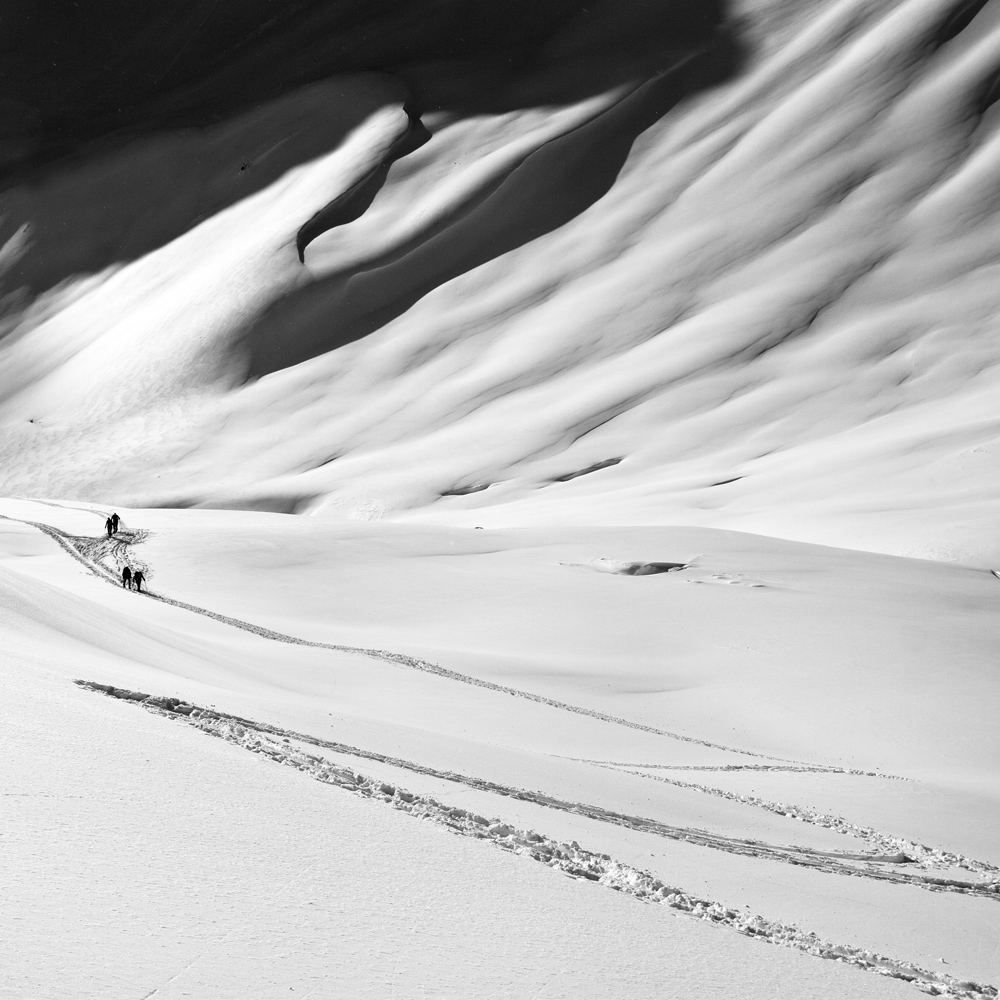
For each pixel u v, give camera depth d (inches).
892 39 6215.6
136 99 7824.8
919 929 436.1
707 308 5275.6
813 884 477.7
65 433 5541.3
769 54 6579.7
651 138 6363.2
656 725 1104.8
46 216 7111.2
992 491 2972.4
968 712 1176.8
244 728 443.8
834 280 5196.9
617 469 4217.5
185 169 7111.2
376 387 5388.8
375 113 6801.2
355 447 4968.0
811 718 1163.3
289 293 5895.7
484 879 255.0
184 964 158.6
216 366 5723.4
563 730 959.6
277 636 1325.0
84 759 278.5
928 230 5305.1
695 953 226.4
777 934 326.6
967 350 4520.2
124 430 5442.9
